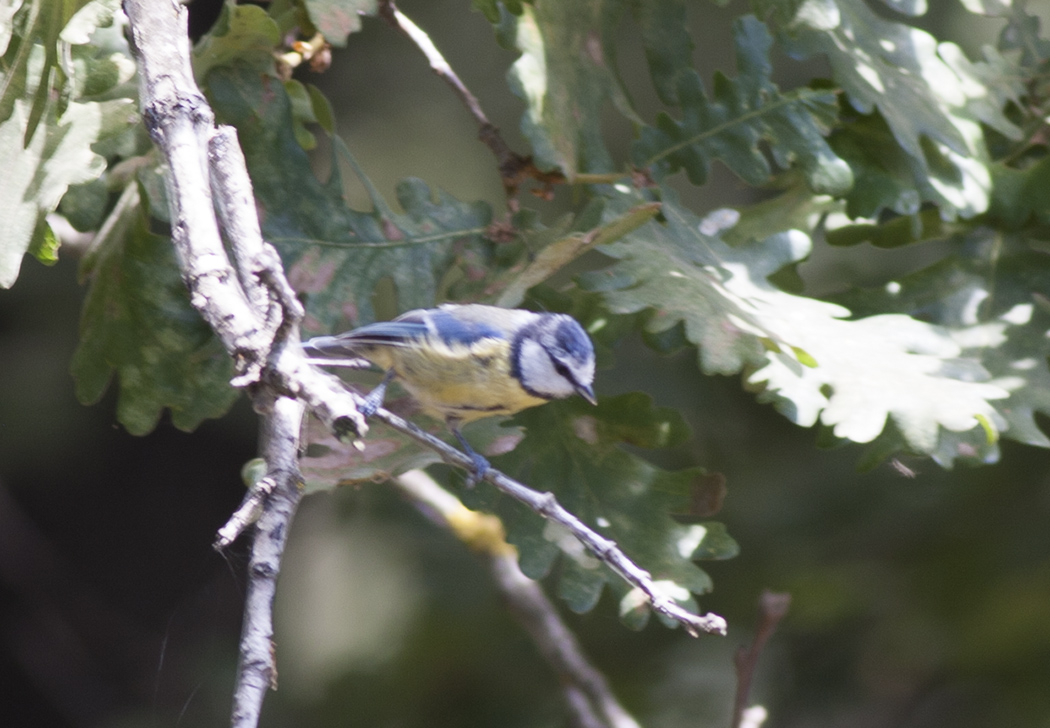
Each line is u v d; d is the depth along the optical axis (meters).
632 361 11.52
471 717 12.77
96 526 16.62
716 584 12.01
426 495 10.38
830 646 12.34
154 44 5.27
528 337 6.81
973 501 11.12
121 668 16.48
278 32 6.65
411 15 16.16
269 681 3.93
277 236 6.86
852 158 7.60
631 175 7.21
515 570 10.35
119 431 15.98
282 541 4.19
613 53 7.41
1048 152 8.44
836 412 6.23
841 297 7.87
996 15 8.59
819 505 11.63
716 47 14.87
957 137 7.66
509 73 6.65
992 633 10.97
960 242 8.01
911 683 11.94
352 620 14.78
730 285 6.88
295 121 8.03
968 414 6.18
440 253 7.21
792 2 7.30
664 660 12.98
